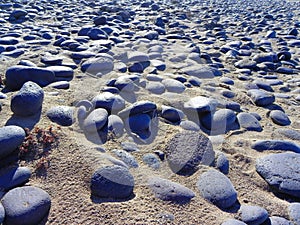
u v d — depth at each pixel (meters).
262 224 0.64
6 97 0.97
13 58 1.39
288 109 1.18
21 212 0.57
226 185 0.69
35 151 0.74
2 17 2.35
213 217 0.62
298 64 1.77
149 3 3.52
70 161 0.72
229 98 1.20
